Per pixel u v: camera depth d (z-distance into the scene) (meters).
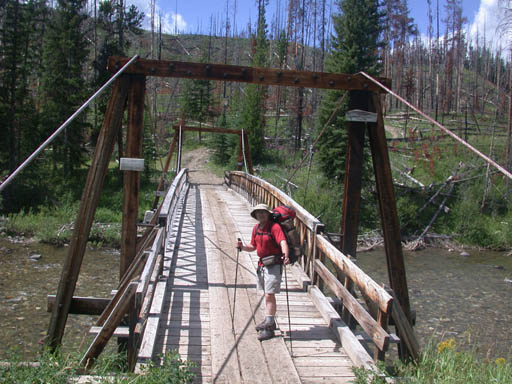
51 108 33.06
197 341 4.97
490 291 15.48
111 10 35.16
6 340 9.70
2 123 32.16
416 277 17.44
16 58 31.89
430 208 27.95
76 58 34.16
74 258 6.62
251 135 45.31
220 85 75.00
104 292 13.59
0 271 15.39
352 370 4.11
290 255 4.94
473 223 25.56
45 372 3.79
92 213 6.73
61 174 33.59
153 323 5.09
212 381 4.09
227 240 10.35
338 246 7.64
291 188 29.25
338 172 27.30
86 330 10.40
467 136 42.38
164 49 99.94
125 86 7.02
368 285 4.41
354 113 7.36
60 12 33.53
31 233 21.70
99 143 6.85
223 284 6.98
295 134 50.78
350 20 28.28
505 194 28.02
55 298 6.94
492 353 9.47
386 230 7.35
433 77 64.94
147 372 3.76
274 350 4.74
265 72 7.22
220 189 25.78
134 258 6.96
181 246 9.52
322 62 54.69
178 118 66.69
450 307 13.44
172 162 51.31
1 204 25.95
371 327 4.28
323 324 5.57
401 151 39.06
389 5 56.53
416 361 5.18
